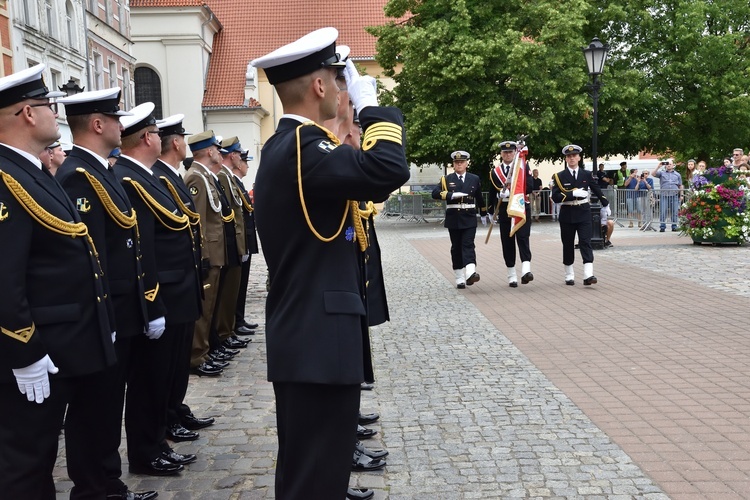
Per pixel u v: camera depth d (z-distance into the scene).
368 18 42.44
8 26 19.89
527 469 4.63
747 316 8.84
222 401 6.36
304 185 2.91
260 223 3.09
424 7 28.25
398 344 8.21
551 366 7.04
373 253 4.95
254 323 9.95
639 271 12.92
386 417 5.72
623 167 28.05
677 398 5.90
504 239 12.01
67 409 4.17
